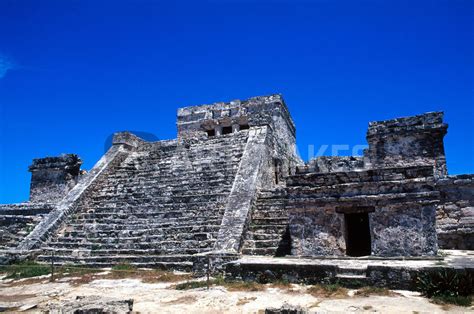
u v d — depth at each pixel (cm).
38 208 2191
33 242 1537
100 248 1477
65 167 2625
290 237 1266
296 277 972
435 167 1900
